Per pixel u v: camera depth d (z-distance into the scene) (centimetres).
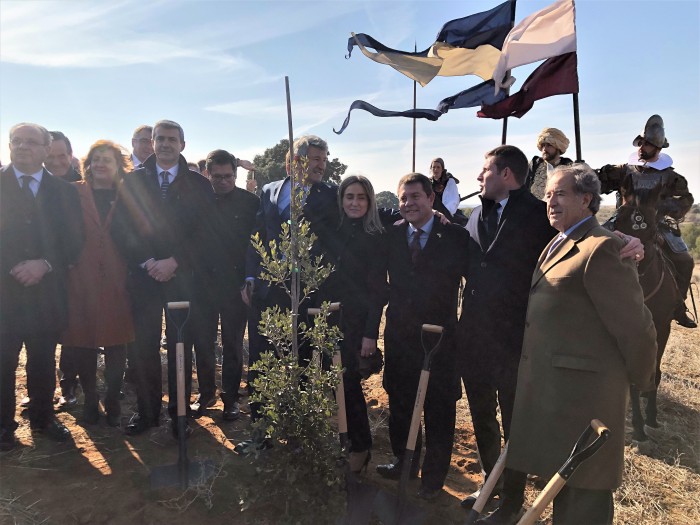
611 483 254
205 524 316
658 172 456
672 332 834
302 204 327
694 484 383
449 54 537
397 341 353
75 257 414
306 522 301
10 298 388
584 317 256
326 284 373
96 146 426
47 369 410
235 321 463
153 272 416
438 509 343
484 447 350
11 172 392
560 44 438
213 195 443
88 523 316
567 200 263
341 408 320
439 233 342
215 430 445
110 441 417
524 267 317
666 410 521
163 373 571
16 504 327
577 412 255
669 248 495
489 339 324
